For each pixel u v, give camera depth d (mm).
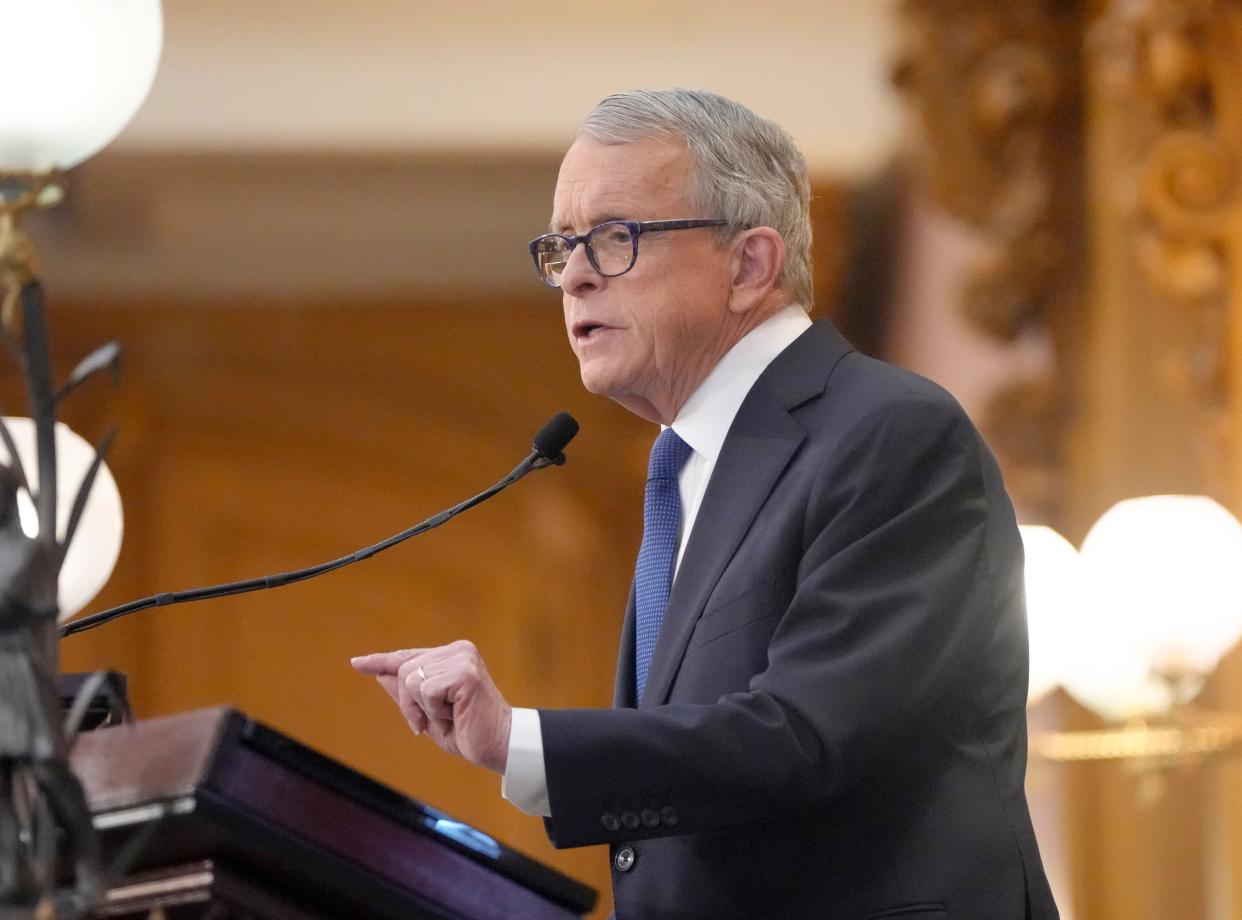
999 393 22516
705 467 8766
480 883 6926
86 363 6312
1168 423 21016
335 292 34188
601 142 8797
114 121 8062
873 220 29844
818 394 8391
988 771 7941
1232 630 16719
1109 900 20953
